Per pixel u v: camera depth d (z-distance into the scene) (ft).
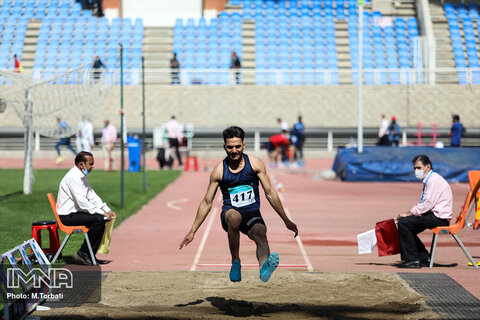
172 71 388.16
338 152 258.57
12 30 440.86
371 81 399.65
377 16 457.27
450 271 95.20
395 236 98.99
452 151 250.57
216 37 436.76
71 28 441.27
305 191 216.13
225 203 72.33
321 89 391.04
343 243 122.21
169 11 453.99
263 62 423.64
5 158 369.30
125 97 384.06
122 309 72.13
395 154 249.75
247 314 69.77
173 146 312.50
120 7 454.40
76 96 203.41
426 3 441.68
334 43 437.58
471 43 439.63
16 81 192.85
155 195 200.34
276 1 467.11
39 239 99.91
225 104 390.83
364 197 200.34
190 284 85.46
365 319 68.03
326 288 83.15
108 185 224.33
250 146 381.19
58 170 290.76
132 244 119.65
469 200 97.19
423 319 67.92
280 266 99.76
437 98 387.96
